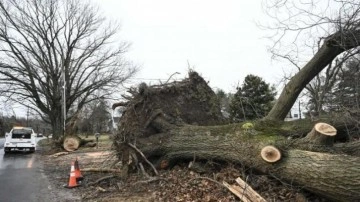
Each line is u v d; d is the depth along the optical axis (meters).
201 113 12.54
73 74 40.41
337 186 6.04
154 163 10.50
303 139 7.45
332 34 9.45
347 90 10.24
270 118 9.21
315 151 7.13
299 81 10.16
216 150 8.78
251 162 7.71
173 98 11.84
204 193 7.73
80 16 40.84
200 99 12.73
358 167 5.97
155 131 10.88
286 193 7.03
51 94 38.94
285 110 10.20
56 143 24.27
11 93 37.75
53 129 39.09
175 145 9.83
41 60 38.38
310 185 6.52
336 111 9.97
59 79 39.53
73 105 46.75
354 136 8.68
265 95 25.36
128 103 11.00
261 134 8.26
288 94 10.19
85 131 48.97
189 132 9.77
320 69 10.16
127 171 10.51
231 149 8.38
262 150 7.29
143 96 10.97
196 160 9.48
